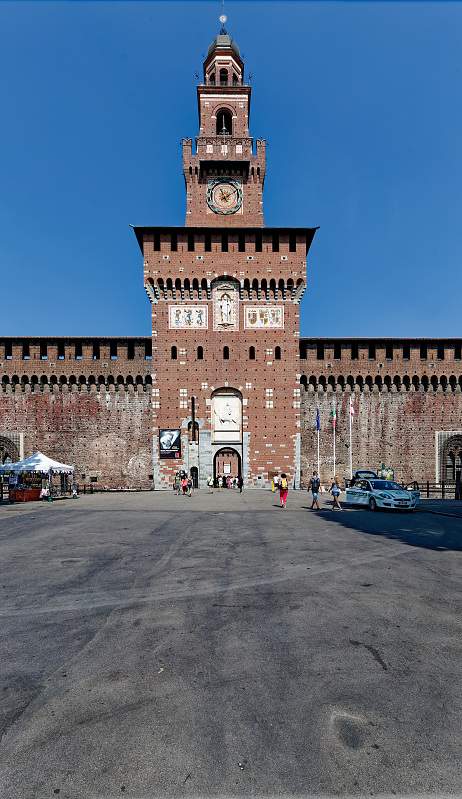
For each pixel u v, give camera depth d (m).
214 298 57.75
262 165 60.84
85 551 19.03
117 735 6.60
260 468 56.34
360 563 16.59
